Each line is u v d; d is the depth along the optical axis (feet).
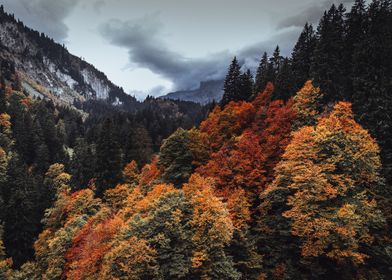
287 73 168.14
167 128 409.90
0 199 187.73
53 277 105.70
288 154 93.04
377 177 84.79
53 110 558.56
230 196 95.96
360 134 90.68
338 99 132.67
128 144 261.65
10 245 167.22
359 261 71.56
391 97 106.11
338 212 72.95
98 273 77.05
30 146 325.21
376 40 126.72
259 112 154.61
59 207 160.86
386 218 86.79
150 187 143.02
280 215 91.81
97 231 92.58
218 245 69.26
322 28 183.83
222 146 146.61
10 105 405.18
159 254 70.03
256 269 84.33
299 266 85.15
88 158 216.33
